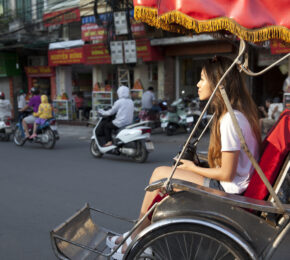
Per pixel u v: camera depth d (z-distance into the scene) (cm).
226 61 232
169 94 1347
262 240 211
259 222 210
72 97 1642
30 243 338
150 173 622
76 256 252
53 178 590
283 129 219
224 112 227
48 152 858
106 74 1547
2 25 1652
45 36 1617
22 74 1769
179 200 218
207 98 238
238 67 239
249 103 234
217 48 1197
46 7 1548
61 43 1530
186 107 1190
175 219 214
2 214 418
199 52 1245
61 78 1609
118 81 1320
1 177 601
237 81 231
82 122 1445
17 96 1733
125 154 720
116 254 248
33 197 484
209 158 246
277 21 193
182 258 220
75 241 265
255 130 232
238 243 204
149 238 222
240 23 194
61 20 1456
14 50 1692
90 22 1369
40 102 950
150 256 224
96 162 726
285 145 216
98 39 1358
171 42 1238
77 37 1539
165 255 222
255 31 195
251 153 221
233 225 211
